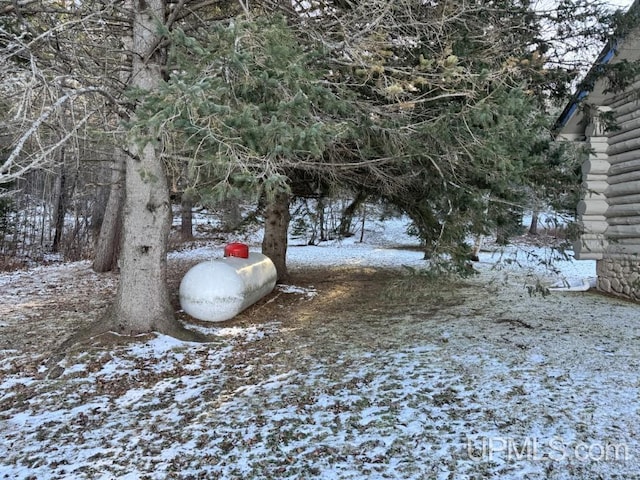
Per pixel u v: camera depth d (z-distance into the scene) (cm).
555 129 757
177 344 541
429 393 409
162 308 567
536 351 516
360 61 423
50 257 1611
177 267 1305
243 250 771
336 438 337
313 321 695
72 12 446
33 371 472
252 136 323
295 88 351
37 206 1878
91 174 1292
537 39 600
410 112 501
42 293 916
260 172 364
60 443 340
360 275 1168
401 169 620
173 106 286
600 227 828
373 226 2567
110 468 306
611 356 490
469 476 282
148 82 515
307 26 471
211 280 648
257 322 685
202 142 325
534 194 573
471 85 479
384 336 604
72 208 1861
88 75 455
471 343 557
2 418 380
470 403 385
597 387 406
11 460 317
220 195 326
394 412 374
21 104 346
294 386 436
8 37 433
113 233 1205
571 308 743
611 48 623
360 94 487
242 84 340
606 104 779
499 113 423
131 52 508
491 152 449
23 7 451
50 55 456
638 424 336
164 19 528
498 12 557
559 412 360
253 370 482
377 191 812
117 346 520
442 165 535
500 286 984
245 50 322
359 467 298
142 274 556
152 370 475
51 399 412
